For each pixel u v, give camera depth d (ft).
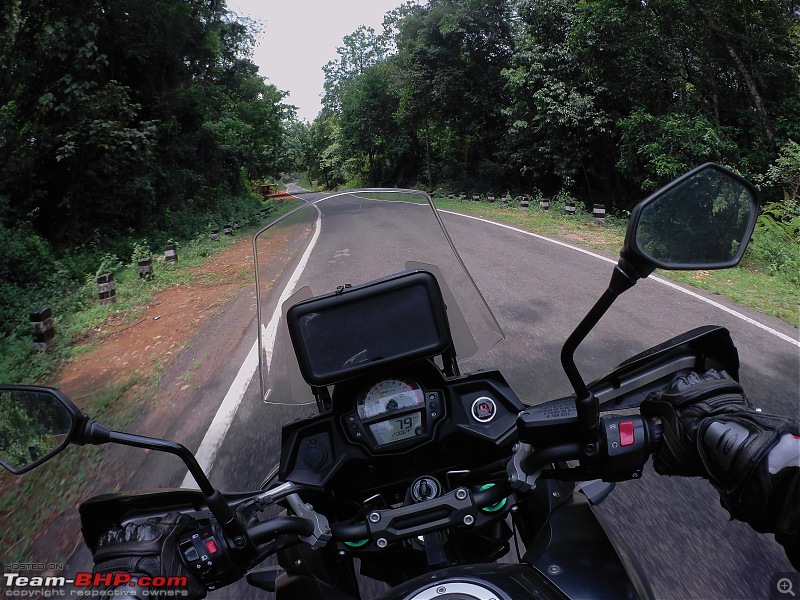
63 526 15.83
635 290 32.37
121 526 5.21
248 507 6.02
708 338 5.44
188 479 17.01
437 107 138.41
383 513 5.77
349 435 6.84
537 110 90.07
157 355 30.25
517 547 7.56
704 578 10.57
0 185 64.95
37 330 34.19
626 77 77.92
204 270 56.44
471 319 9.82
